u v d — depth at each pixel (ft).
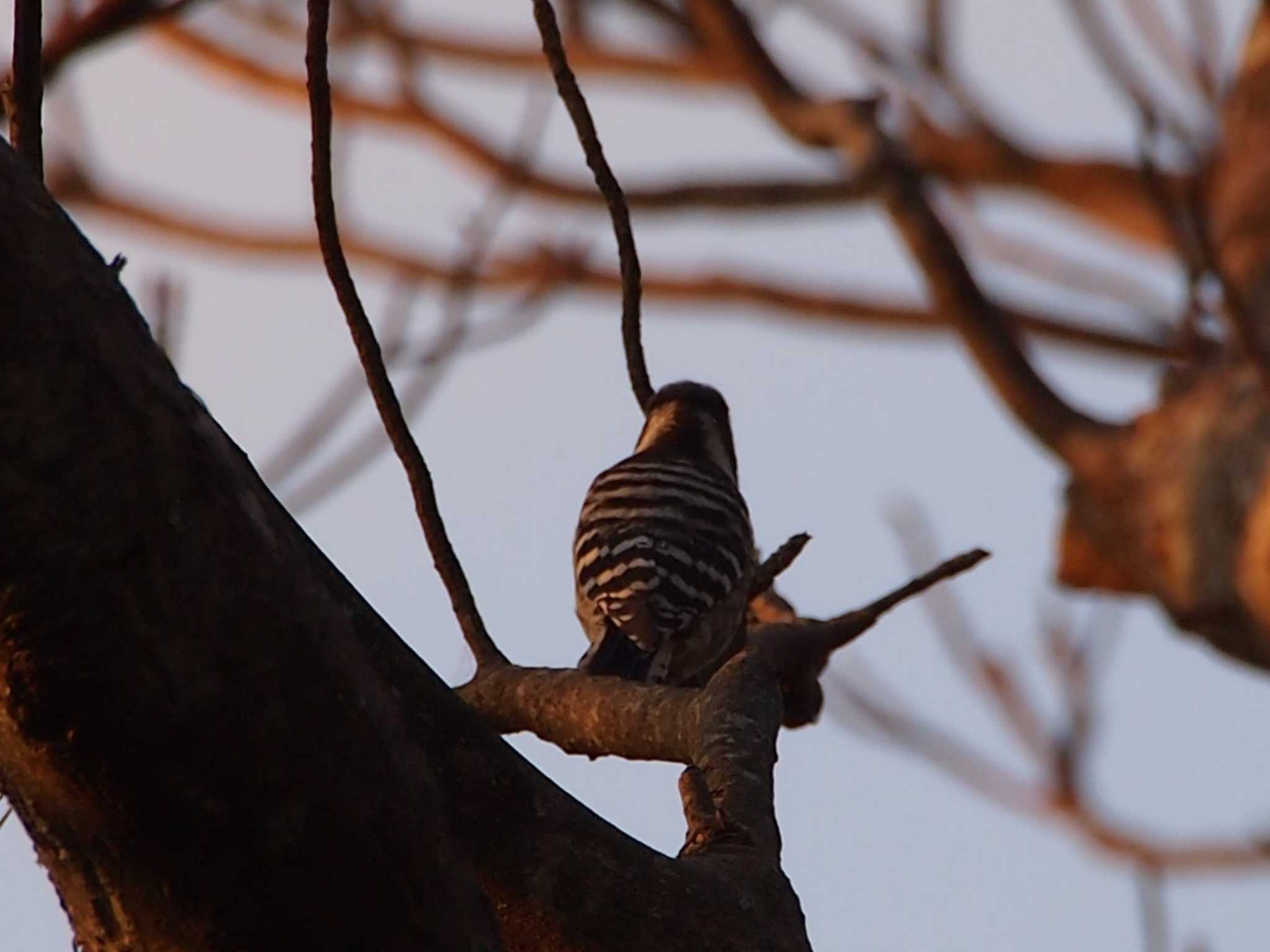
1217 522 40.22
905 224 46.03
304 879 14.39
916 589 28.12
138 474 13.64
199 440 13.99
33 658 13.58
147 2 32.12
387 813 14.56
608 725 22.79
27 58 19.60
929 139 54.39
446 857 14.93
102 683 13.69
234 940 14.48
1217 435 40.65
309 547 16.56
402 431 24.97
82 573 13.52
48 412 13.35
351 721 14.42
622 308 29.32
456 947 14.84
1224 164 44.06
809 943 18.49
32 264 13.37
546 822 17.38
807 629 27.71
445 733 17.07
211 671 13.88
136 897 14.47
